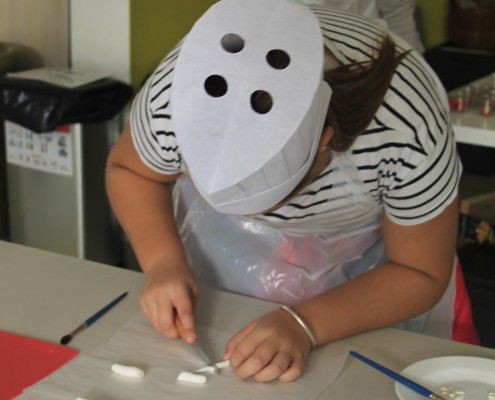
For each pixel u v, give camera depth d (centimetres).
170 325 103
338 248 129
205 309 112
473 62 368
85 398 90
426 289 108
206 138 82
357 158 101
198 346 102
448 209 105
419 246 107
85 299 114
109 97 254
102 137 261
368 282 109
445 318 135
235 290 134
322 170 103
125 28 264
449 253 108
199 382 94
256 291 132
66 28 271
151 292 107
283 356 96
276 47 84
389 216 108
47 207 262
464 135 208
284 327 100
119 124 269
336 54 98
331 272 130
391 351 104
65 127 248
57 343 103
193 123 82
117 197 122
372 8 214
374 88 97
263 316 104
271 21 86
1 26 278
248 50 84
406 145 99
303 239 130
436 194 102
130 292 116
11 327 106
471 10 371
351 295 107
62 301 113
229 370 97
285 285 131
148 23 272
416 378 95
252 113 81
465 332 138
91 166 258
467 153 374
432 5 387
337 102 93
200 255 137
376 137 99
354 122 97
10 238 275
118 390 92
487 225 281
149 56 276
